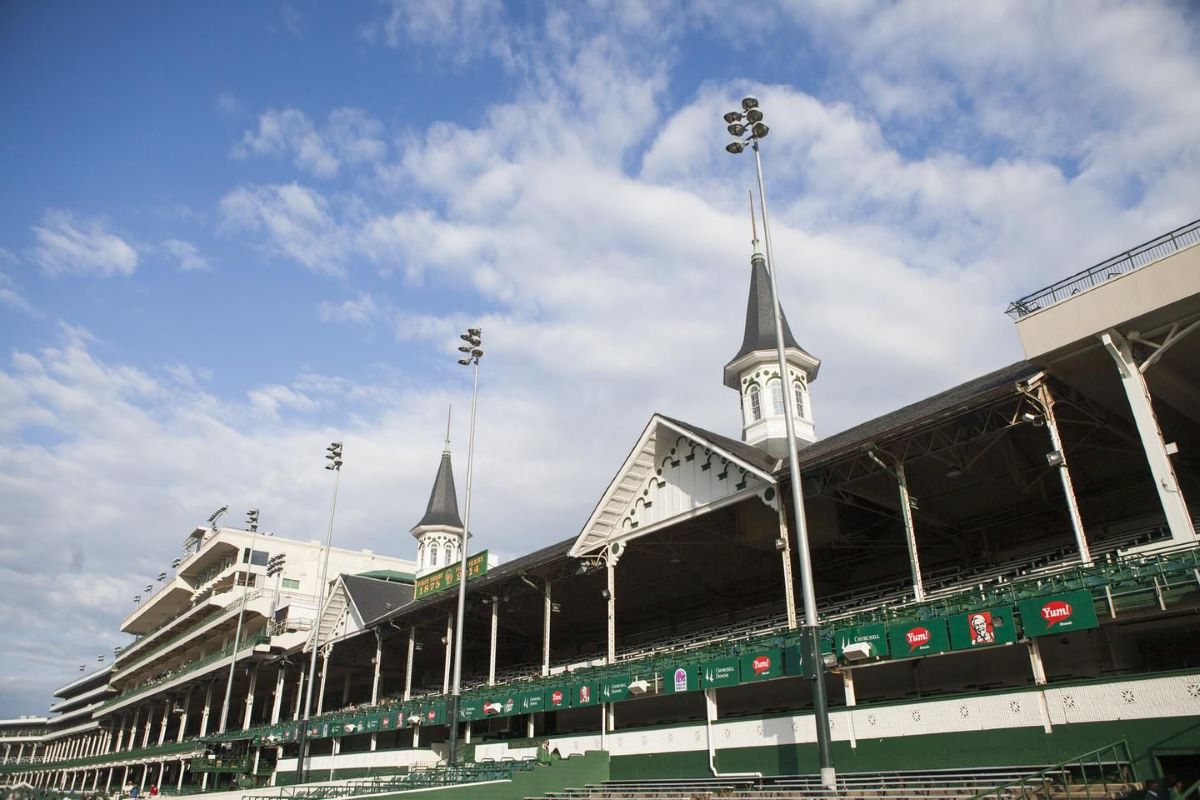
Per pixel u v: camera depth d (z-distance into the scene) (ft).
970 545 127.03
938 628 79.87
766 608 151.84
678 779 100.01
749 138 92.73
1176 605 65.62
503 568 151.53
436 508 258.98
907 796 70.95
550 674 133.69
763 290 179.22
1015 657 87.10
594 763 108.99
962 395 92.68
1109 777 65.05
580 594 161.17
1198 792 56.44
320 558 295.48
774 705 106.83
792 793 80.23
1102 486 111.75
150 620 374.43
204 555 299.17
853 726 84.28
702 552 138.10
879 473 97.71
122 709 340.80
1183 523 68.69
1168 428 96.73
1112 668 79.00
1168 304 71.67
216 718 325.42
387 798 98.89
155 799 203.41
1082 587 71.51
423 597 174.50
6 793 256.73
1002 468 106.73
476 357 138.41
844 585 144.05
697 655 104.78
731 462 111.96
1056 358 79.30
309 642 211.00
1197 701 62.90
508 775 111.65
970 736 75.15
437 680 224.33
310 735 184.55
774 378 166.71
